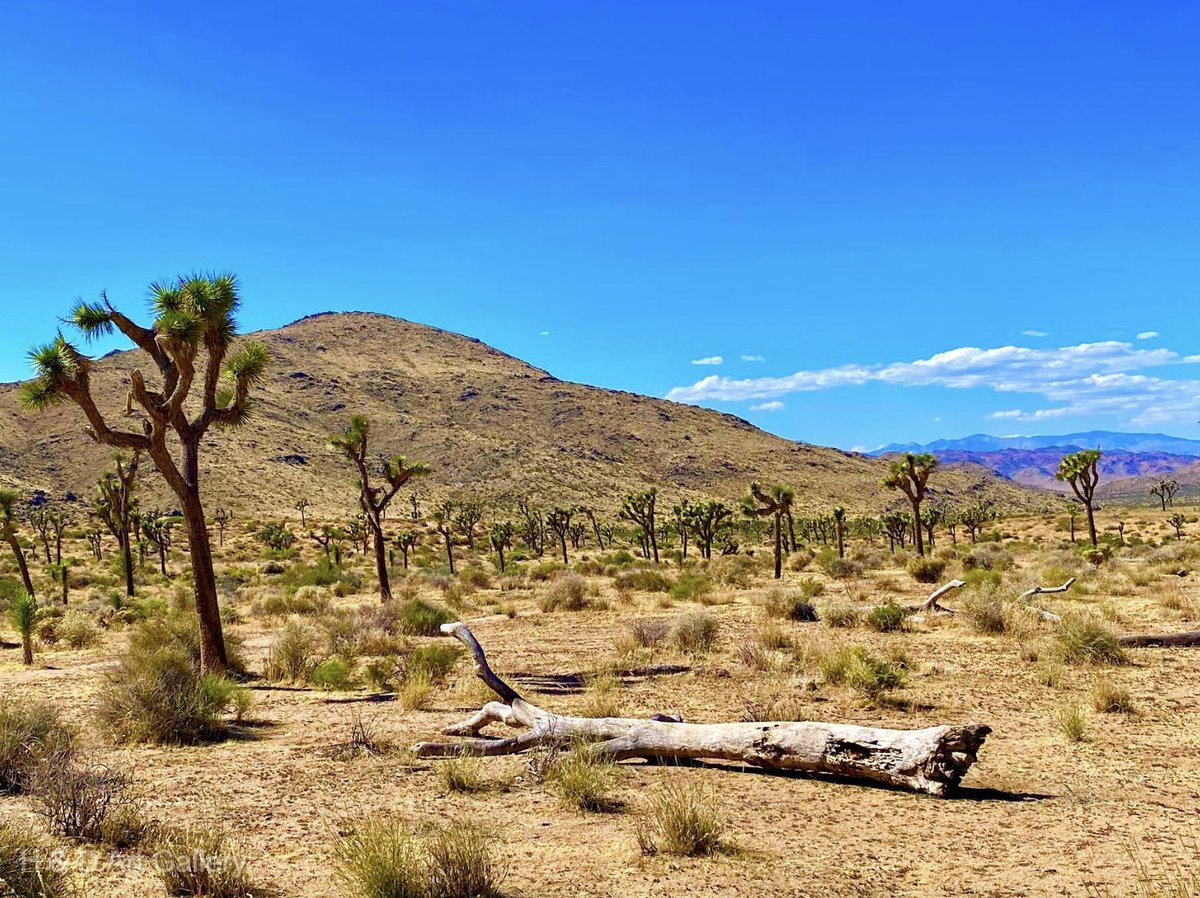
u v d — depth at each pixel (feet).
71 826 23.61
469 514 338.95
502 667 58.90
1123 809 26.32
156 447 54.13
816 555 185.37
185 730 37.09
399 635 75.46
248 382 59.57
